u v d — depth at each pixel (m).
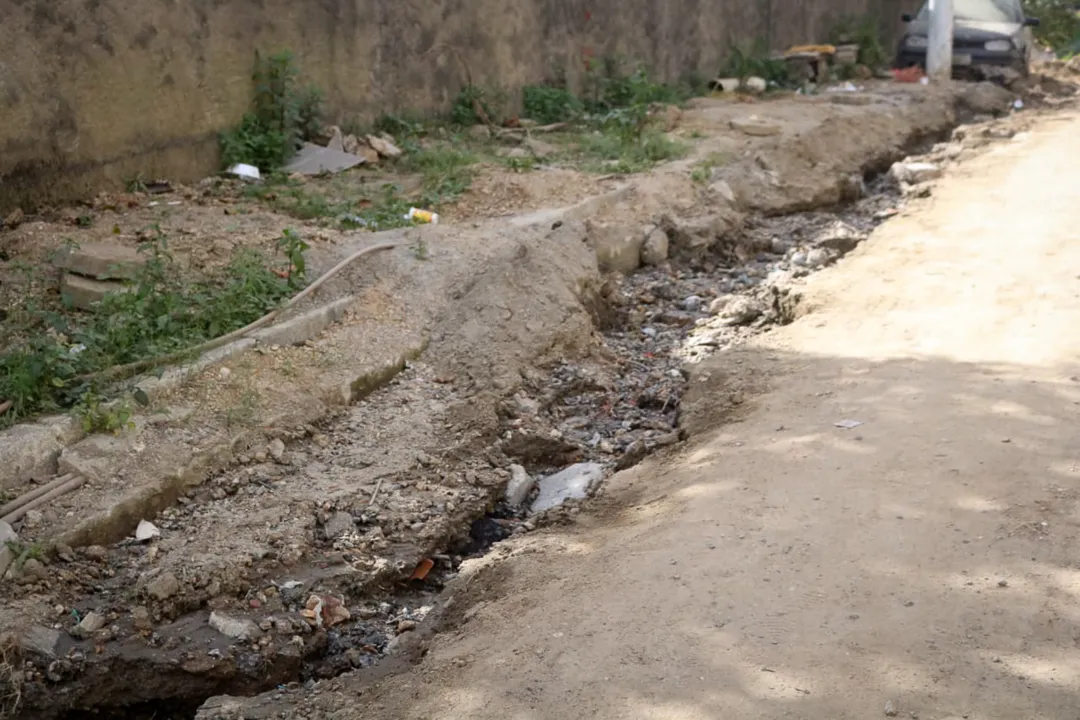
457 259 8.82
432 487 6.45
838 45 21.98
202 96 10.73
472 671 4.63
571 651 4.63
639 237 10.50
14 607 5.19
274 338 7.41
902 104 17.30
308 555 5.79
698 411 7.27
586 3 15.70
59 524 5.62
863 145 14.95
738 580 4.98
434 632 5.23
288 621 5.28
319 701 4.69
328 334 7.77
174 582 5.36
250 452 6.50
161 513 6.00
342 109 12.24
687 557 5.24
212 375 6.91
